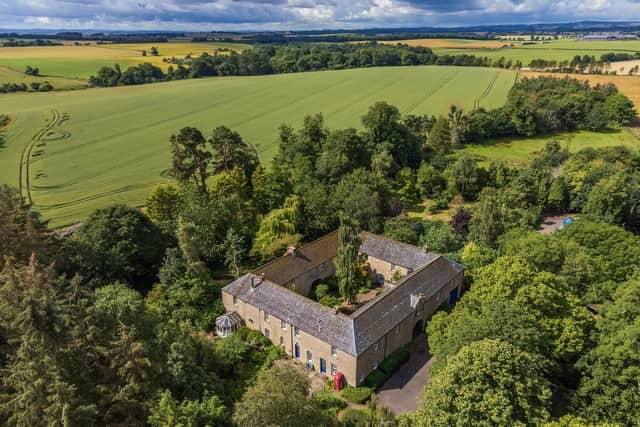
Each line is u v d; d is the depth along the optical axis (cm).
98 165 11288
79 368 3509
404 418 3641
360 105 16688
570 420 3247
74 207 9031
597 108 15212
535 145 13925
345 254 5800
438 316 4928
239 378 4878
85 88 19450
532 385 3434
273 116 15700
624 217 8425
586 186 9300
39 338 3406
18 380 3275
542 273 4681
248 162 8944
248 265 7125
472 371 3378
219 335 5612
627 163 10338
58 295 4253
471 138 14288
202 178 8506
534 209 9244
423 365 5162
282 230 7294
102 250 6097
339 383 4734
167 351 4006
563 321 4312
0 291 3900
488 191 9069
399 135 11206
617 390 3706
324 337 4819
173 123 14825
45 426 3130
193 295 5797
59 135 13300
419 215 9544
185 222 6631
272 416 3200
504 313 4119
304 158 9788
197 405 3478
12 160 11388
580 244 6347
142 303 4797
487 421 3212
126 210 6581
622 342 3819
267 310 5350
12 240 5300
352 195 8181
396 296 5391
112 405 3488
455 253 7088
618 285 5431
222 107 16712
